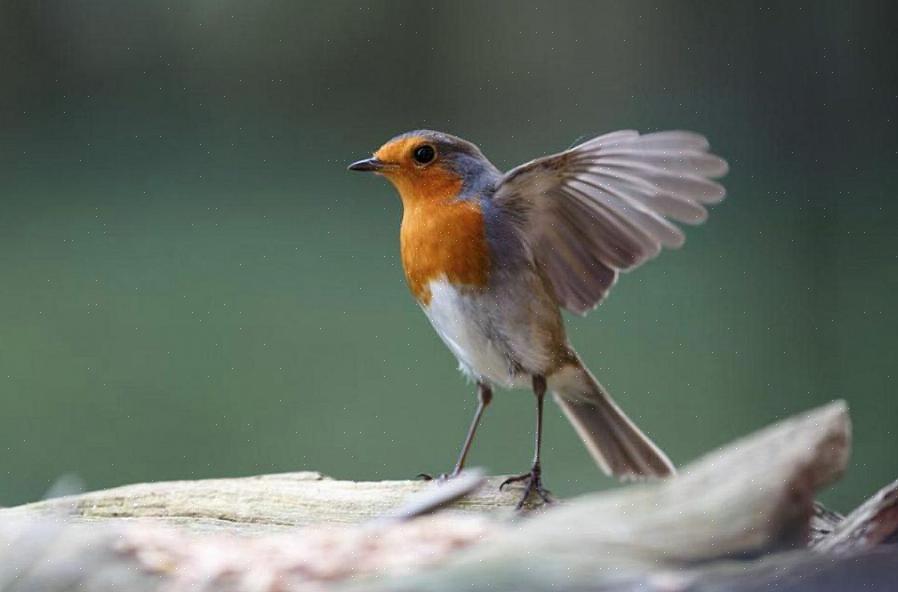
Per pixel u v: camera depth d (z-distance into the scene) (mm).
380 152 6621
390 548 4922
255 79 21797
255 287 15062
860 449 11758
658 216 6602
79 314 14195
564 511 3967
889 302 14852
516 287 6574
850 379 13336
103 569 4395
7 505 10398
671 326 14516
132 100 21516
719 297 15203
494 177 6645
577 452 10891
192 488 6465
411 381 12625
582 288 6871
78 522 6207
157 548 4820
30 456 11258
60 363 13008
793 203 18516
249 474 10938
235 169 19656
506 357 6715
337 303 14773
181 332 13883
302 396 12359
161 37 21609
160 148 20391
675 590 3596
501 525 5176
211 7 21594
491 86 22281
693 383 13070
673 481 4059
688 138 6184
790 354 13844
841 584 3549
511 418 11688
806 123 20156
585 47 22250
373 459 11008
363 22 22062
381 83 22109
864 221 17516
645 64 21891
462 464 6801
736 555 3820
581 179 6477
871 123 19797
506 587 3705
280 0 21828
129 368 12961
